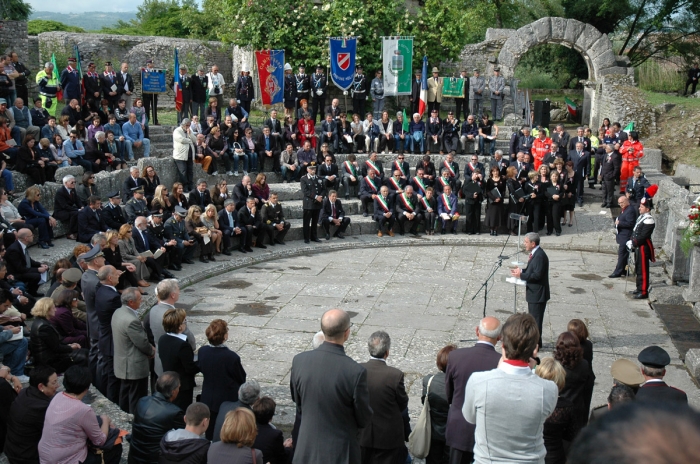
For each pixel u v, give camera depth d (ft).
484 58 93.30
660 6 109.09
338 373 16.34
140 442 19.71
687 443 3.12
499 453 14.11
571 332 22.50
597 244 58.70
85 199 49.06
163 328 25.53
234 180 65.46
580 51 92.38
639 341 37.96
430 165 65.31
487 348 18.70
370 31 80.33
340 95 86.38
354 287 47.16
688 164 80.33
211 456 16.66
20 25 77.87
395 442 19.34
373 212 63.72
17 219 41.27
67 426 19.17
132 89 66.90
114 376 26.66
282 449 19.19
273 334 38.04
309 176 58.23
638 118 86.28
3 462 21.29
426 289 46.98
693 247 42.93
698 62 111.65
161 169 58.85
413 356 35.12
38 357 26.48
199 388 31.30
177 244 48.14
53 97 63.72
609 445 3.25
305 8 79.77
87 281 28.22
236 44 83.10
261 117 80.59
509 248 59.21
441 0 85.10
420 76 76.48
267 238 57.82
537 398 14.06
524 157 66.13
